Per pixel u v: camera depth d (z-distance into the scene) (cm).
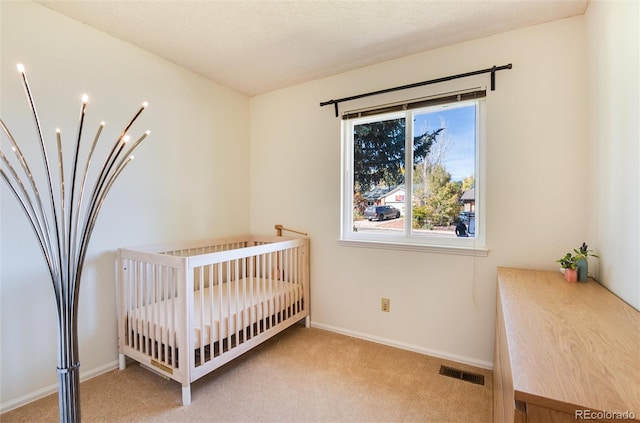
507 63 204
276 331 245
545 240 196
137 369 213
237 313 208
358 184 272
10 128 169
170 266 179
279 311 251
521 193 201
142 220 232
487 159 211
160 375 205
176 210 256
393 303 249
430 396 182
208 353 198
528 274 183
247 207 324
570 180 188
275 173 312
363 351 240
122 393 184
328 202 280
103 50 207
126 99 220
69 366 121
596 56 165
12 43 169
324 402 177
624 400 62
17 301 174
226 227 301
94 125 203
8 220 170
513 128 203
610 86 148
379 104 252
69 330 121
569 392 65
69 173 192
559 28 190
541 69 195
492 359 213
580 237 186
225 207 300
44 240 116
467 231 224
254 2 174
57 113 186
